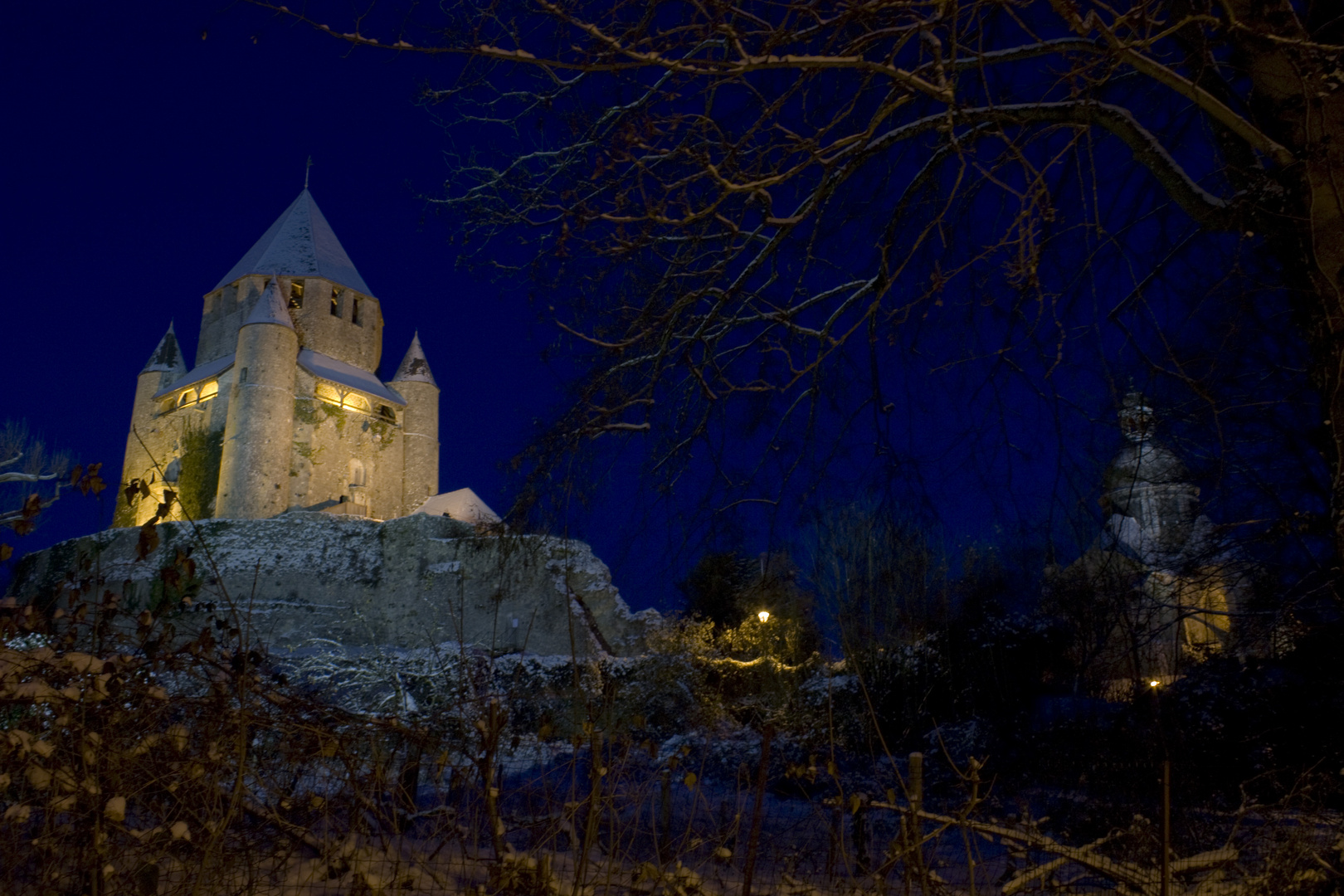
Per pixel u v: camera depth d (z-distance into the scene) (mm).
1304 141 4723
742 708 20484
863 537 6230
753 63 4082
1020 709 13945
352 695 13414
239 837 4336
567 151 5172
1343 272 4633
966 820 4637
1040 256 5145
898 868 5301
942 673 15156
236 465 47031
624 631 29750
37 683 3934
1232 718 9312
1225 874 4855
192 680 4695
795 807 9234
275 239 58812
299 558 35562
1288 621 7457
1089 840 7875
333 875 4473
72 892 3695
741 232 5508
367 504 52188
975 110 4867
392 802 5078
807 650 20438
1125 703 11492
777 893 4969
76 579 4852
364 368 58031
